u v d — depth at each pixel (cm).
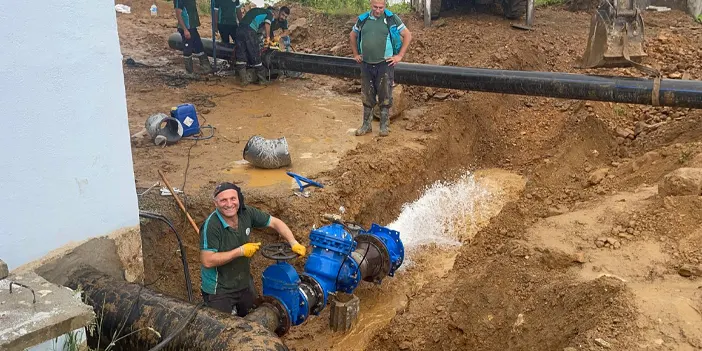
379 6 883
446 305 657
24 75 462
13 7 445
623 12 826
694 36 1284
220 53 1310
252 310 588
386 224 871
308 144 934
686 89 835
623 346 443
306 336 711
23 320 386
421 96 1148
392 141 955
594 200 737
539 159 1042
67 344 416
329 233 657
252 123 1018
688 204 610
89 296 502
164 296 500
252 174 825
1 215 469
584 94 909
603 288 511
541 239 635
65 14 475
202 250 536
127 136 546
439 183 984
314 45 1452
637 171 785
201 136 957
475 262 720
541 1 1766
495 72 981
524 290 586
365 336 703
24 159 475
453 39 1366
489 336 579
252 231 754
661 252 571
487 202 950
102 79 514
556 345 507
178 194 755
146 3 1942
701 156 714
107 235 548
